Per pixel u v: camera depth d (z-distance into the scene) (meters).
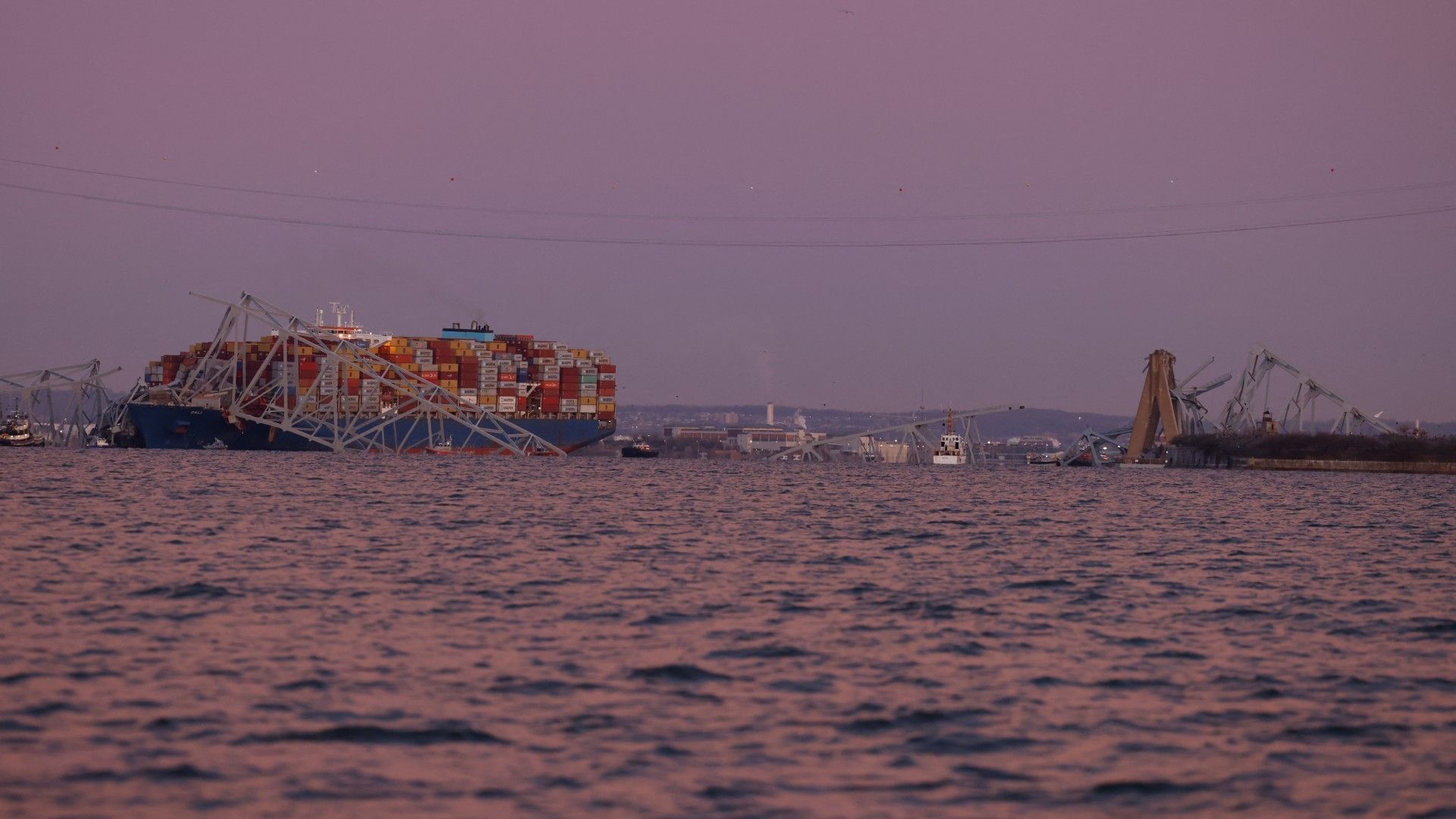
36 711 63.06
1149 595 115.50
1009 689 73.38
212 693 67.62
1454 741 64.06
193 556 128.00
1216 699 71.94
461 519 187.62
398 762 57.25
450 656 78.75
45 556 124.56
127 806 50.97
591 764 57.47
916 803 53.53
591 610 97.62
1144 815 53.00
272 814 50.72
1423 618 103.19
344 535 154.75
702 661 79.06
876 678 75.38
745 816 51.47
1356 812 53.66
